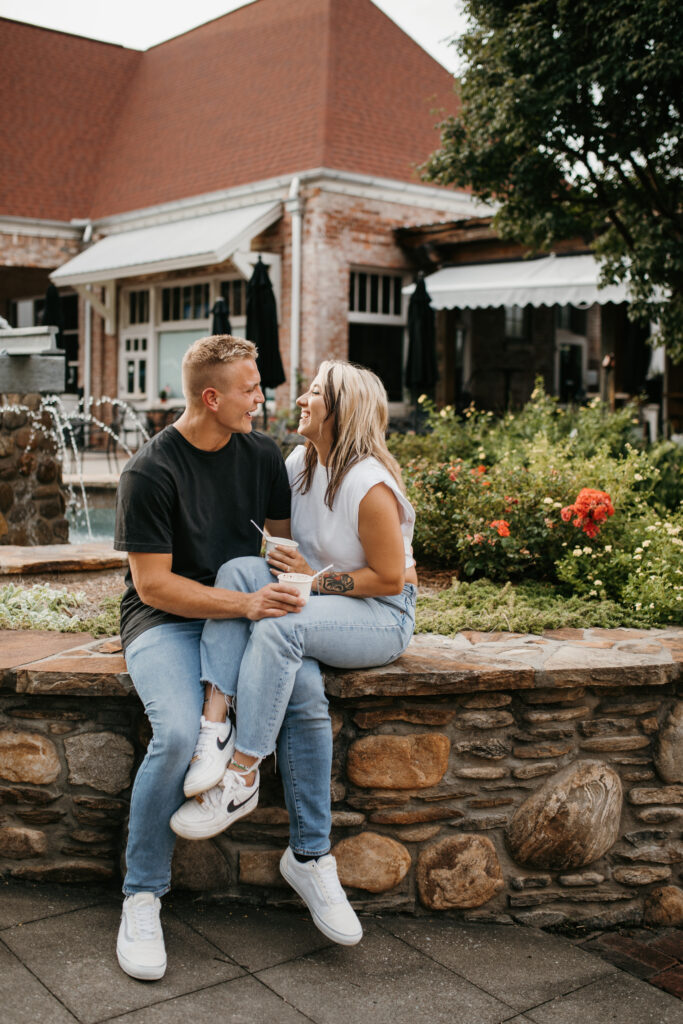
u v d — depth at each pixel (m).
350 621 2.77
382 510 2.77
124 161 17.70
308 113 14.63
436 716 2.98
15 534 6.57
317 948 2.73
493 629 3.66
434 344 12.57
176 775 2.57
